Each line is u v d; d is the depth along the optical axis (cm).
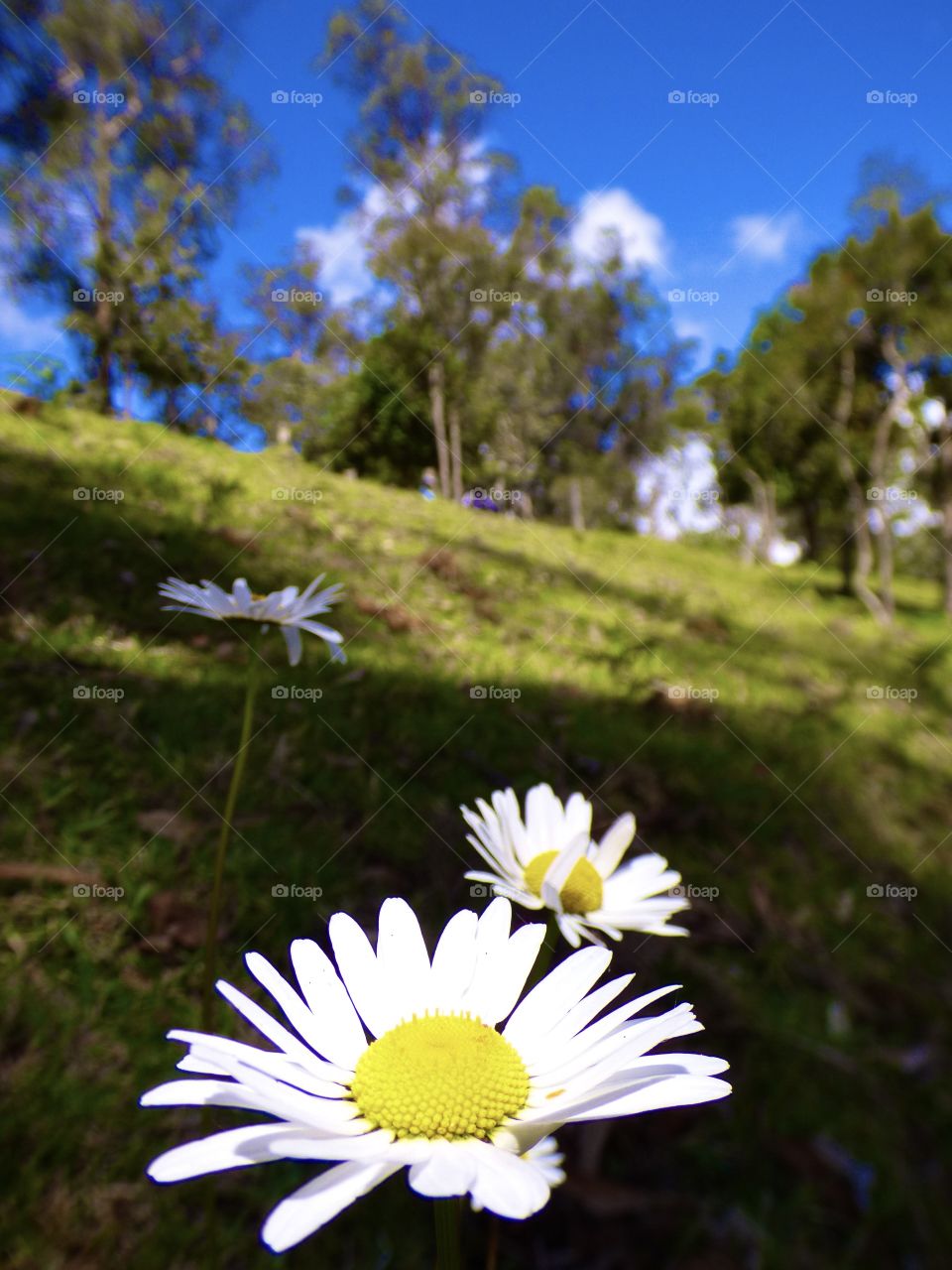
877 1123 227
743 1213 189
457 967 79
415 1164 56
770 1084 224
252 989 183
